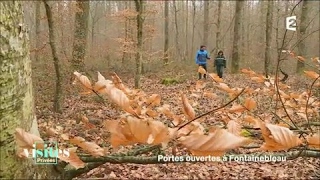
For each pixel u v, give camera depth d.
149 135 0.91
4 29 1.22
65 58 11.18
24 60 1.33
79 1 10.14
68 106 7.98
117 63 19.53
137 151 1.52
